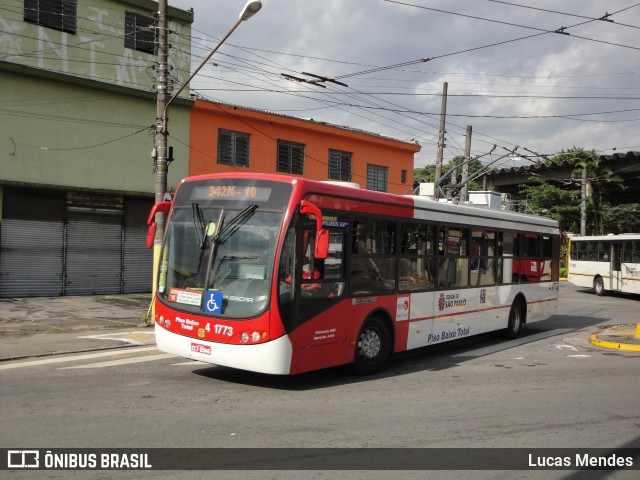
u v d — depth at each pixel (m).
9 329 12.34
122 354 10.16
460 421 6.43
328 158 26.16
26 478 4.55
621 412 7.00
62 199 18.27
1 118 16.81
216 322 7.51
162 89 13.68
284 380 8.32
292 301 7.35
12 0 17.02
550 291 14.79
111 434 5.65
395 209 9.38
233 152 22.56
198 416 6.34
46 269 17.98
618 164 41.75
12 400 6.84
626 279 25.77
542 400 7.53
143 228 20.22
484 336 13.77
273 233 7.40
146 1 19.67
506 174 49.12
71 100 18.16
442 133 23.84
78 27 18.36
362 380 8.53
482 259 11.84
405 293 9.55
